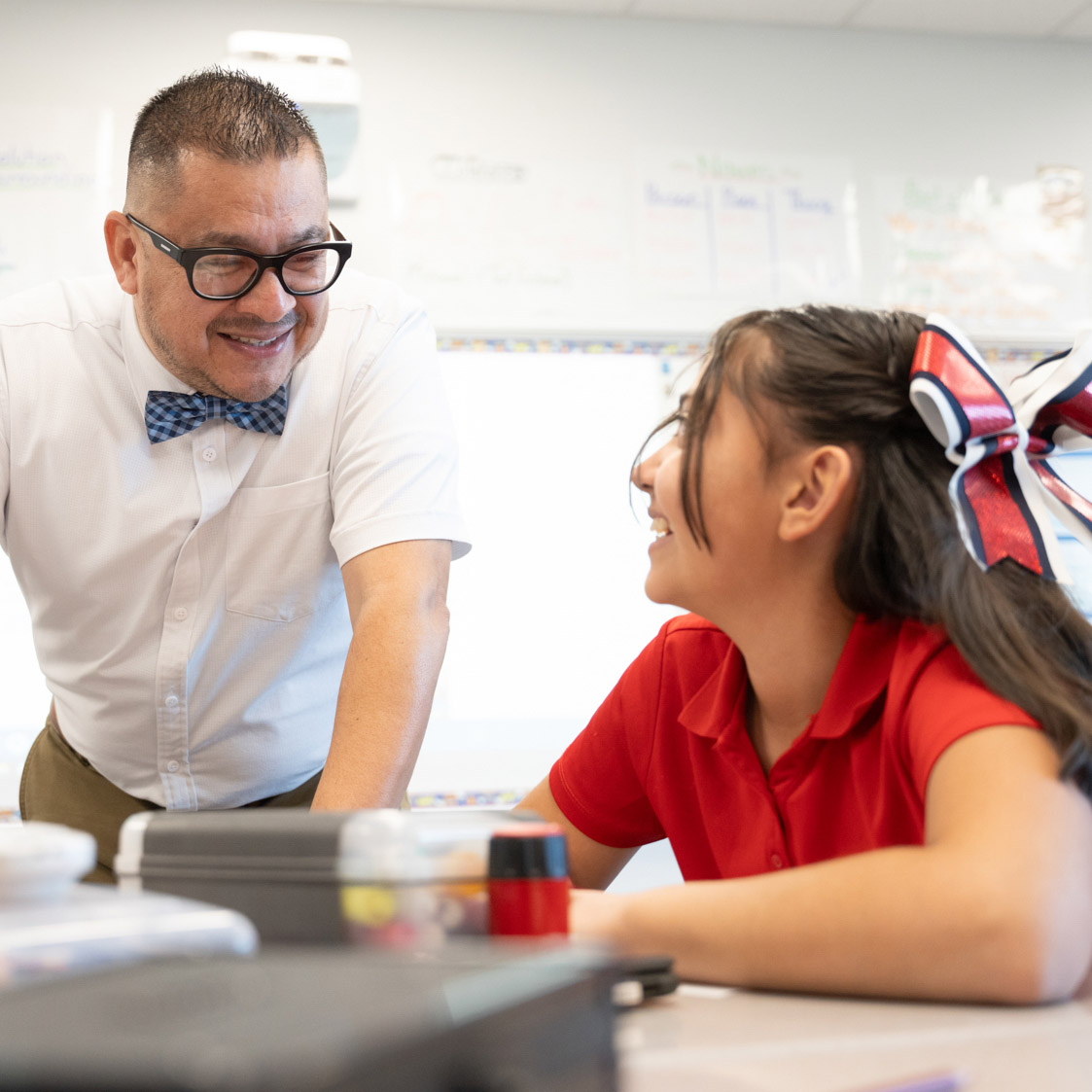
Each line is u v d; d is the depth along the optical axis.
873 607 0.81
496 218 2.79
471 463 2.74
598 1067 0.33
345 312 1.40
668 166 2.88
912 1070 0.44
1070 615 0.77
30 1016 0.28
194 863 0.53
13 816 2.46
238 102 1.14
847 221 2.96
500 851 0.52
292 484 1.37
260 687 1.43
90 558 1.37
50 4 2.64
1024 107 3.09
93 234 2.60
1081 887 0.61
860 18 2.98
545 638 2.73
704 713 0.90
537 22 2.86
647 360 2.83
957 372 0.77
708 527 0.82
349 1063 0.24
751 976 0.61
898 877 0.60
